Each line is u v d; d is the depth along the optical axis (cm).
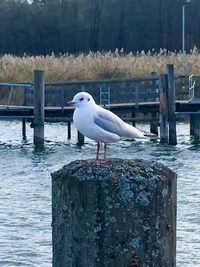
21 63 4531
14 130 3850
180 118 4181
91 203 467
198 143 3041
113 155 2625
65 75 4434
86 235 469
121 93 3506
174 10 8319
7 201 1717
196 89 4078
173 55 4825
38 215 1543
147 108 3047
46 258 1212
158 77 2945
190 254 1225
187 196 1748
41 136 2880
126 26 8394
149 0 8369
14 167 2380
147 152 2722
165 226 470
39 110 2877
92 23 8469
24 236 1351
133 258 464
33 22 8412
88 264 470
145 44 8362
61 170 484
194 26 8262
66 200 475
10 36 8350
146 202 465
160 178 469
